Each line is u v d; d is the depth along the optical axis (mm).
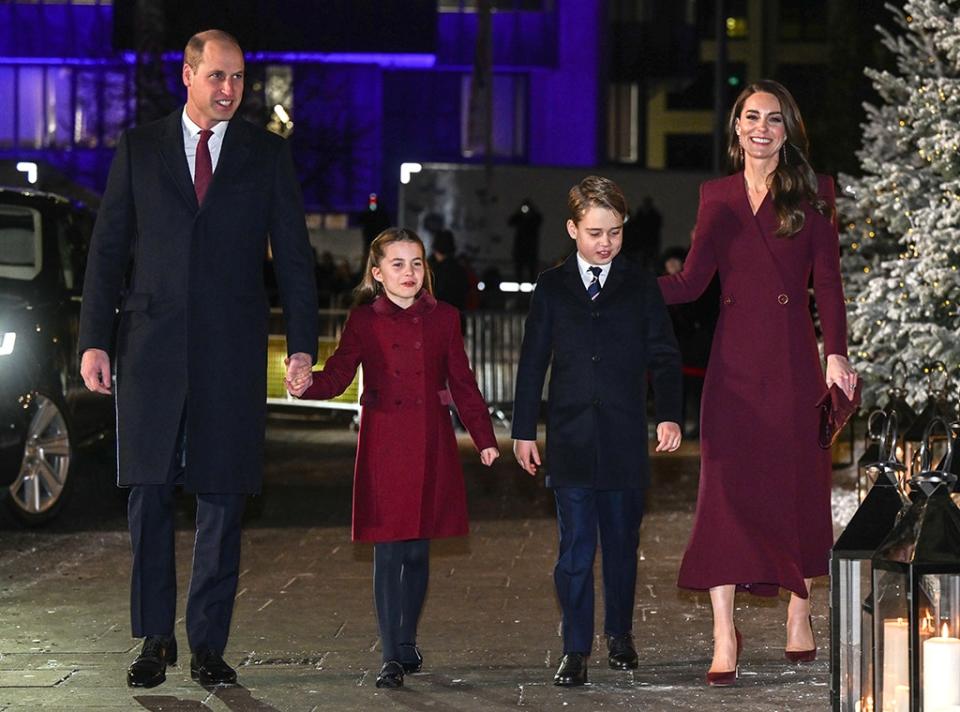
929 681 9891
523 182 65125
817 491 14336
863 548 11109
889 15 75188
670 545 22078
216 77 13719
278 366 41812
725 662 13703
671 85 110500
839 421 13742
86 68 103125
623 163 108625
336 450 36750
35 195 26391
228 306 13789
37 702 13000
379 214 65188
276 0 78812
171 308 13734
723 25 76250
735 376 14242
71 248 26250
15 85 103000
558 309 14328
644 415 14398
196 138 13953
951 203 24234
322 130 82438
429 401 14258
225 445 13703
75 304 25656
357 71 101750
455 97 107438
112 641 15570
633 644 14977
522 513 25438
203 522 13867
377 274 14539
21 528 23547
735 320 14328
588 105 107000
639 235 65875
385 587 13898
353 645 15422
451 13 105188
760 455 14117
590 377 14188
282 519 24781
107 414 27578
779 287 14250
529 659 14812
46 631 16078
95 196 51562
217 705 12906
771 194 14203
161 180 13820
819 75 149875
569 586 13922
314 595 18219
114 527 23859
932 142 24156
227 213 13805
